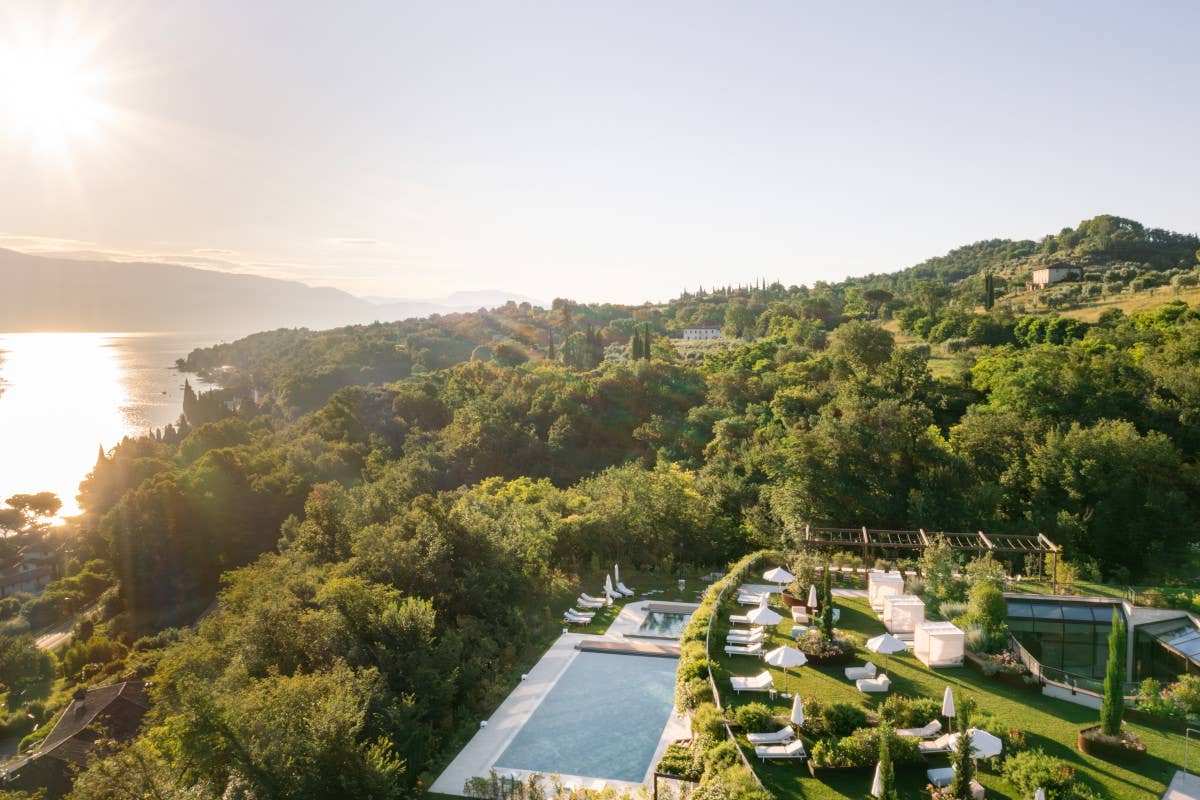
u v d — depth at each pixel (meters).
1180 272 144.88
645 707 30.20
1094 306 122.69
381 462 97.81
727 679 29.11
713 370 116.44
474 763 26.06
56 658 71.06
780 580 38.47
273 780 21.92
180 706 23.23
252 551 78.94
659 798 21.94
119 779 22.25
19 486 166.75
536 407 105.31
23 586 121.69
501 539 43.22
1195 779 21.88
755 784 20.12
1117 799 20.73
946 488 51.69
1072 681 28.39
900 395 78.25
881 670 30.05
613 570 50.34
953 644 30.56
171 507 77.88
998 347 101.81
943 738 23.20
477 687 31.69
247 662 30.95
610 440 99.94
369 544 40.12
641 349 129.62
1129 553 49.09
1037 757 21.91
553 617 41.50
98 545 90.50
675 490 53.47
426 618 32.03
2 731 54.59
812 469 53.25
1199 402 60.62
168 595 75.50
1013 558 46.56
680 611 42.00
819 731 24.06
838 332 100.38
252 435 114.31
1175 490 50.78
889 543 43.53
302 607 34.94
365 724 25.42
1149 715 26.31
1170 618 33.59
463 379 128.12
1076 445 52.09
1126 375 65.50
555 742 27.39
